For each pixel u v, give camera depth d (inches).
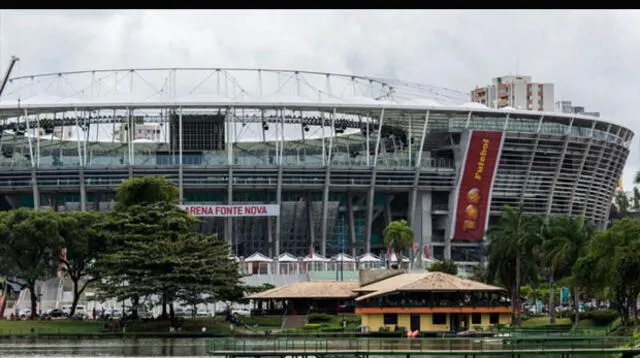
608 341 4702.3
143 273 6786.4
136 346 5866.1
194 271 6702.8
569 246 6432.1
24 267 7529.5
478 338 4889.3
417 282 5935.0
